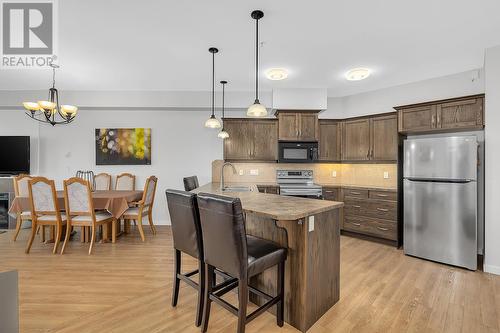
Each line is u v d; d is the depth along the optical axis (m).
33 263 3.02
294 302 1.88
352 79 3.72
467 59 3.20
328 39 2.70
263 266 1.70
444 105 3.30
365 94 4.59
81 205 3.39
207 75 3.80
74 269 2.86
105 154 4.93
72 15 2.27
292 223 1.89
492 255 2.82
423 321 1.95
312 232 1.90
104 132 4.92
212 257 1.73
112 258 3.20
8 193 4.62
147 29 2.51
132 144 4.95
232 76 3.85
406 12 2.22
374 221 3.95
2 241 3.82
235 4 2.11
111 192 4.23
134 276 2.70
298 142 4.48
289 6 2.14
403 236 3.52
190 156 5.02
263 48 2.91
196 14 2.26
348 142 4.48
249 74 3.76
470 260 2.93
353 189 4.23
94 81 4.05
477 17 2.29
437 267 3.01
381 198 3.88
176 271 2.12
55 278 2.64
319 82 4.09
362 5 2.12
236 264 1.57
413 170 3.38
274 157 4.68
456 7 2.14
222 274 2.04
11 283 1.00
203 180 5.01
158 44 2.82
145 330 1.84
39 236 4.11
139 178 5.00
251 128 4.68
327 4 2.11
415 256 3.34
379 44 2.81
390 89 4.30
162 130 5.00
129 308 2.11
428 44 2.80
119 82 4.12
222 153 5.03
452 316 2.01
